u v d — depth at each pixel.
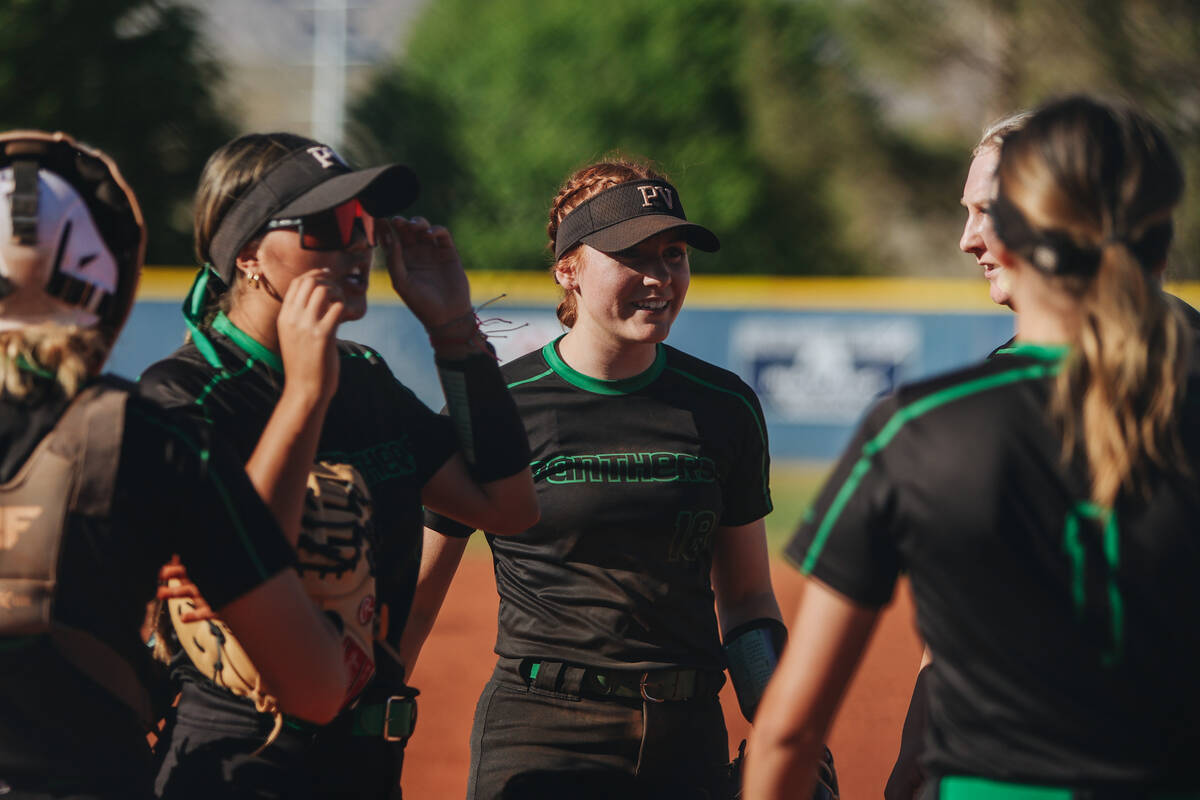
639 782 7.48
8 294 4.79
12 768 4.56
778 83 71.88
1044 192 4.55
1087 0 62.50
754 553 8.26
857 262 73.81
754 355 41.38
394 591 6.24
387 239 6.56
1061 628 4.36
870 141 70.44
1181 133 58.44
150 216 58.31
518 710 7.70
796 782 5.03
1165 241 4.69
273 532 5.00
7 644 4.56
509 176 71.81
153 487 4.73
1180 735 4.31
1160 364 4.36
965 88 69.31
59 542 4.58
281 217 5.79
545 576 7.69
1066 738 4.36
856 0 68.44
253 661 5.07
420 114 74.75
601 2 73.12
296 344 5.45
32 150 4.96
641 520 7.59
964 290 41.12
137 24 59.75
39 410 4.65
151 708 5.17
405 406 6.69
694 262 71.44
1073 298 4.59
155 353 39.88
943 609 4.55
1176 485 4.35
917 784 6.82
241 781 5.69
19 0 56.44
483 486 6.69
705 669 7.70
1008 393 4.56
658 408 7.84
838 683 4.88
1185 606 4.31
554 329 41.19
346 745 5.89
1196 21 61.00
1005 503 4.42
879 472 4.68
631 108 72.00
